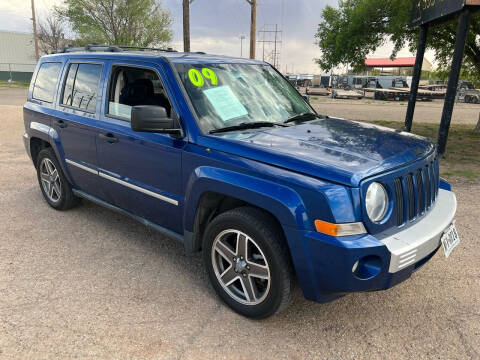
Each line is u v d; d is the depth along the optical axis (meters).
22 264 3.69
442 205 3.16
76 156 4.32
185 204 3.16
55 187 4.95
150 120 2.97
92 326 2.82
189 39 15.21
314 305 3.18
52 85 4.72
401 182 2.67
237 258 2.94
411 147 3.00
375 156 2.70
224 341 2.72
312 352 2.64
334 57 13.61
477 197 5.81
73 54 4.50
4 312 2.95
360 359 2.59
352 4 13.26
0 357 2.49
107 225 4.62
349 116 17.45
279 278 2.68
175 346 2.65
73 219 4.77
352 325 2.94
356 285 2.44
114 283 3.40
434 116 18.28
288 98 3.97
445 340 2.78
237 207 2.93
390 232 2.61
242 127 3.24
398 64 46.81
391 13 11.83
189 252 3.30
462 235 4.49
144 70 3.56
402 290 3.41
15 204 5.23
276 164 2.64
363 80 42.28
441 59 13.51
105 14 32.47
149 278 3.50
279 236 2.68
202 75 3.44
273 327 2.89
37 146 5.20
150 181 3.49
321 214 2.42
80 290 3.28
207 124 3.13
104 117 3.88
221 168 2.88
